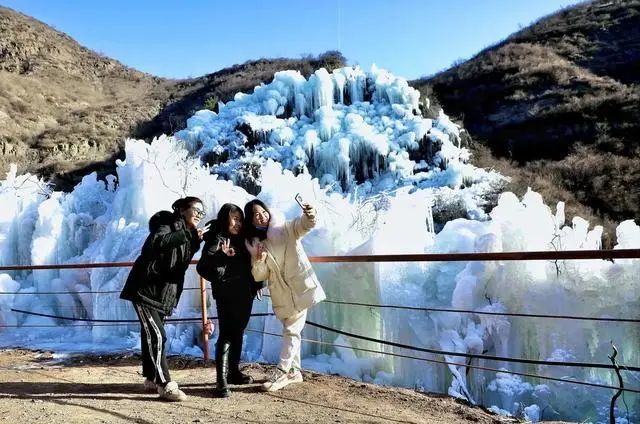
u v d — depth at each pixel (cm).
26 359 691
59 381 550
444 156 2772
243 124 3027
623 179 2780
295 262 479
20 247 1309
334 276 827
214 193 1088
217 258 466
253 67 6062
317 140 2862
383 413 447
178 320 704
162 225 456
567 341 744
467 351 743
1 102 4931
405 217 879
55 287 1141
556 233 837
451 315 771
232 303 472
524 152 3472
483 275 783
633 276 733
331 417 428
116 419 406
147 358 481
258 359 775
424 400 498
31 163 3903
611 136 3297
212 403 455
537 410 687
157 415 417
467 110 4109
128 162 1299
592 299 741
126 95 6488
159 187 1209
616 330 727
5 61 6350
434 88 4528
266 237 479
